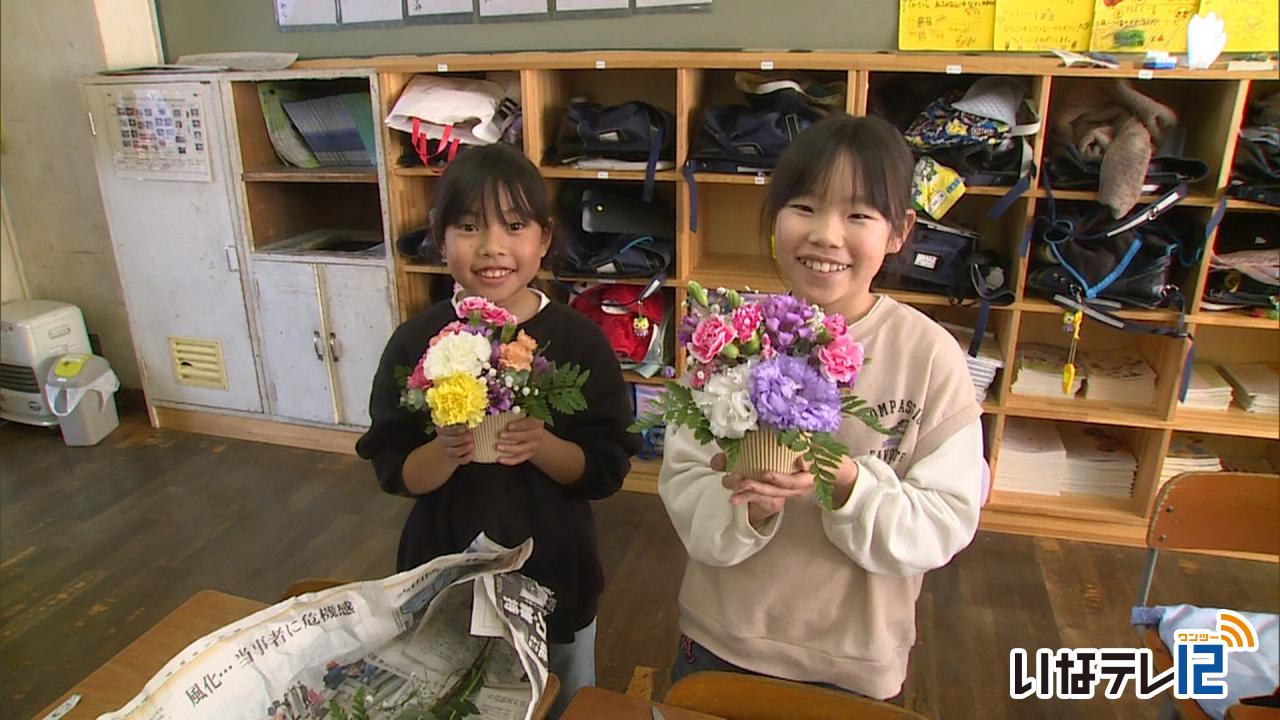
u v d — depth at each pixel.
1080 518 2.62
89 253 3.46
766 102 2.52
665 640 2.18
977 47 2.50
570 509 1.41
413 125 2.70
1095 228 2.37
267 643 0.96
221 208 3.03
